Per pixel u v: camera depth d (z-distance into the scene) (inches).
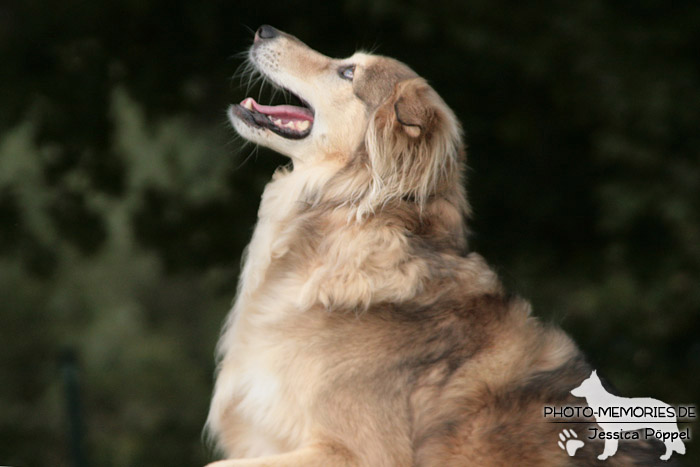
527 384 247.8
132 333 889.5
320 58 302.5
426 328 249.9
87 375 871.7
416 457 241.9
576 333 587.2
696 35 529.7
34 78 564.4
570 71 524.4
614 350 597.3
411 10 506.6
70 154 570.9
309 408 241.6
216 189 537.3
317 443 238.4
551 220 569.9
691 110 522.6
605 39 522.3
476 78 532.7
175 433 816.3
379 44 526.0
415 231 263.6
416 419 244.2
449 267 259.3
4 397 895.7
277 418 246.2
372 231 257.6
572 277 576.7
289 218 277.3
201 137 547.8
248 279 274.8
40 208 623.5
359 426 239.1
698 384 590.9
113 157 572.7
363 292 249.4
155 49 546.6
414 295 251.9
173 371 864.9
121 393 860.0
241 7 529.7
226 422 264.1
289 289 260.4
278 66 306.0
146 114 557.0
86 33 553.6
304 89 297.1
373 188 262.5
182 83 546.6
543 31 519.5
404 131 264.8
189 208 547.8
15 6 565.6
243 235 547.5
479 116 542.9
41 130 567.5
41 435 842.2
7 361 917.2
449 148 269.6
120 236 646.5
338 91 293.4
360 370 243.4
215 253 558.3
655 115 520.4
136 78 548.7
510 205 564.7
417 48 528.1
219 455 279.9
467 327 252.8
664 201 526.9
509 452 239.8
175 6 534.6
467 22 513.0
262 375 250.5
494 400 245.3
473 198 551.2
